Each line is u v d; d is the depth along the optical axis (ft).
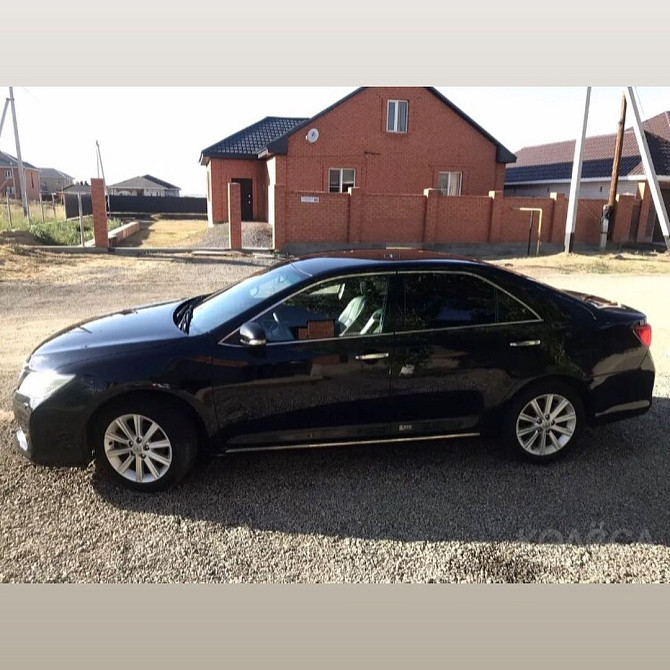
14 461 13.16
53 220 103.04
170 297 36.27
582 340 13.29
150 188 258.98
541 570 9.89
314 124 78.54
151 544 10.40
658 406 17.26
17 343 24.21
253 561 10.02
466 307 12.94
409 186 82.58
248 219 94.63
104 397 11.48
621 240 77.10
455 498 12.06
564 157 103.55
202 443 12.40
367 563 10.00
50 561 9.91
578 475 13.08
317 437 12.45
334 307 12.48
